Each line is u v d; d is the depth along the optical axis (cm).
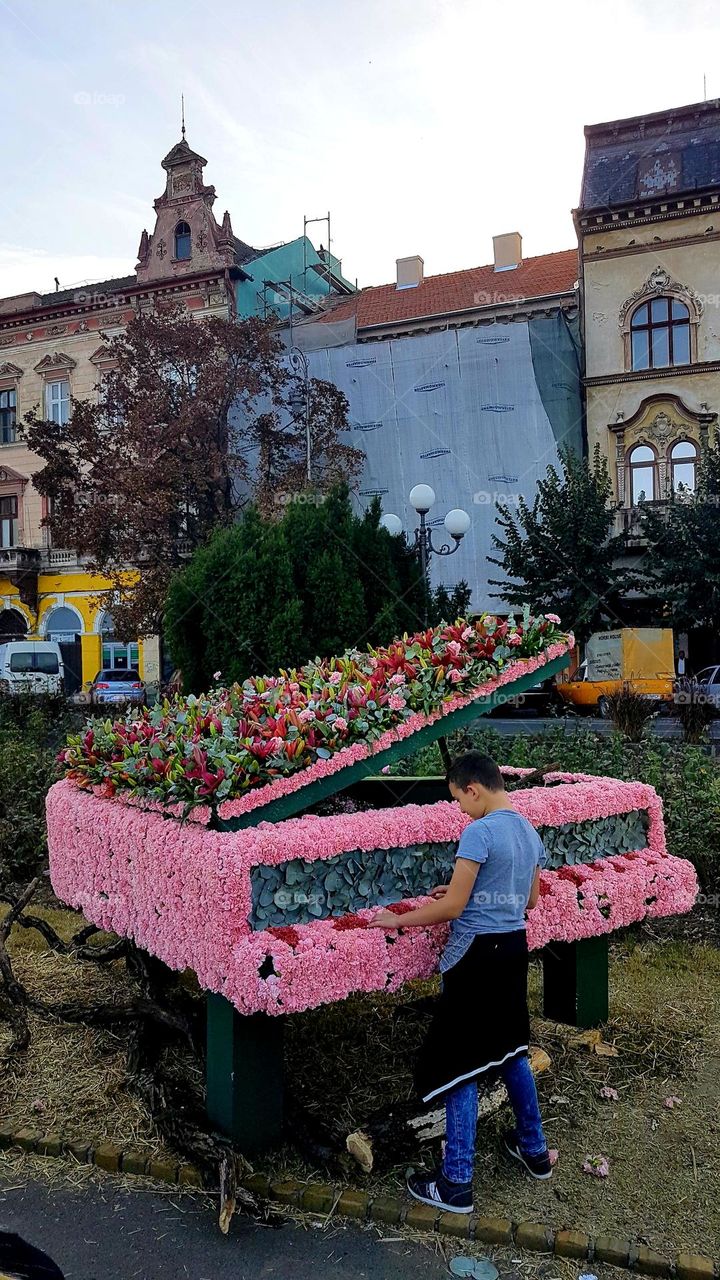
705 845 550
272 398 2319
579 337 2477
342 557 754
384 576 795
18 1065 331
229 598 720
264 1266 225
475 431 2444
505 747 780
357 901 272
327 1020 366
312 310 2914
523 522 2248
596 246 2417
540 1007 383
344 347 2533
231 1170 246
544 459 2417
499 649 315
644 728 1045
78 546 2088
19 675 2397
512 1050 251
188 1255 229
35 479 2127
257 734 291
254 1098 265
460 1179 243
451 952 256
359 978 252
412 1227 240
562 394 2412
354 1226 241
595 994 362
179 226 2775
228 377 2128
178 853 269
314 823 269
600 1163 266
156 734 339
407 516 2475
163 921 280
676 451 2375
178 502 2106
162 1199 253
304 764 278
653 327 2389
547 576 2225
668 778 639
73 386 2908
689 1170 265
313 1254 230
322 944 249
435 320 2581
